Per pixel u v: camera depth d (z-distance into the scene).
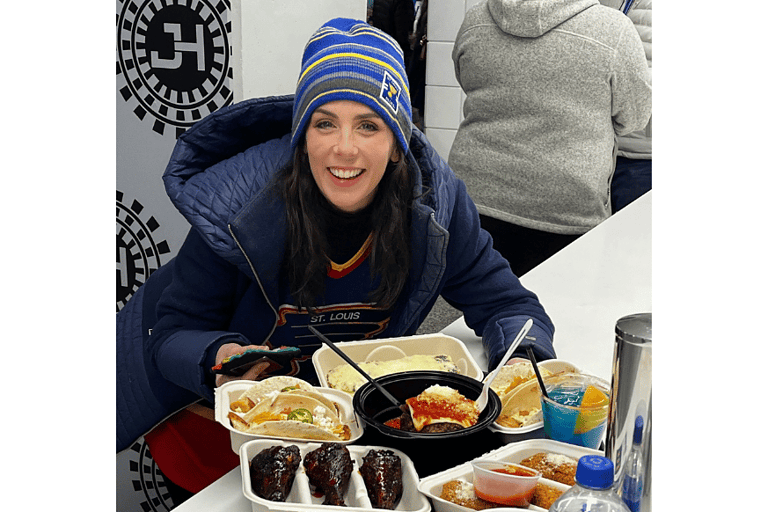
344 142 1.34
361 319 1.58
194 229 1.53
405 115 1.39
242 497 0.94
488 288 1.55
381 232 1.46
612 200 2.32
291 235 1.43
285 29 1.71
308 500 0.85
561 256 1.81
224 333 1.45
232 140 1.53
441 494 0.88
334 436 0.97
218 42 1.66
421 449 0.98
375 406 1.06
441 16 2.27
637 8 2.12
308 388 1.08
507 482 0.83
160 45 1.66
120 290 1.81
